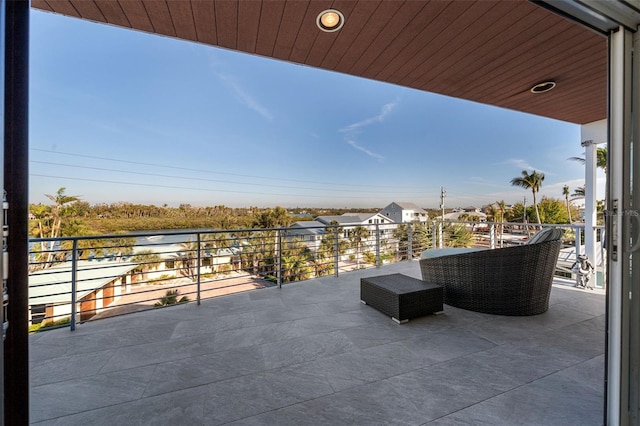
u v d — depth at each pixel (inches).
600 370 76.3
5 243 32.0
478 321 109.6
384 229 233.9
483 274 116.9
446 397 65.9
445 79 116.6
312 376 74.8
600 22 49.8
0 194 25.8
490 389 68.7
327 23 82.7
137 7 75.5
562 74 112.1
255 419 60.0
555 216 914.7
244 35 88.7
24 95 34.2
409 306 109.7
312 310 123.2
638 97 49.8
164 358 84.3
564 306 125.5
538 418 59.2
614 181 50.8
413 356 84.1
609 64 51.4
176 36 89.4
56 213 603.8
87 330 104.0
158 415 61.4
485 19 80.7
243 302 134.3
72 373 76.8
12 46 33.3
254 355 85.6
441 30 85.9
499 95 131.3
